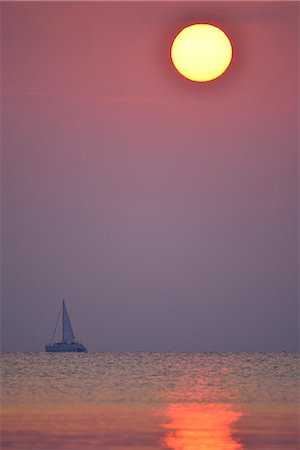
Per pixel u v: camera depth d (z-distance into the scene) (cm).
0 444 5606
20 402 8300
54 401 8412
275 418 6988
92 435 5988
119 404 8138
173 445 5659
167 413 7319
